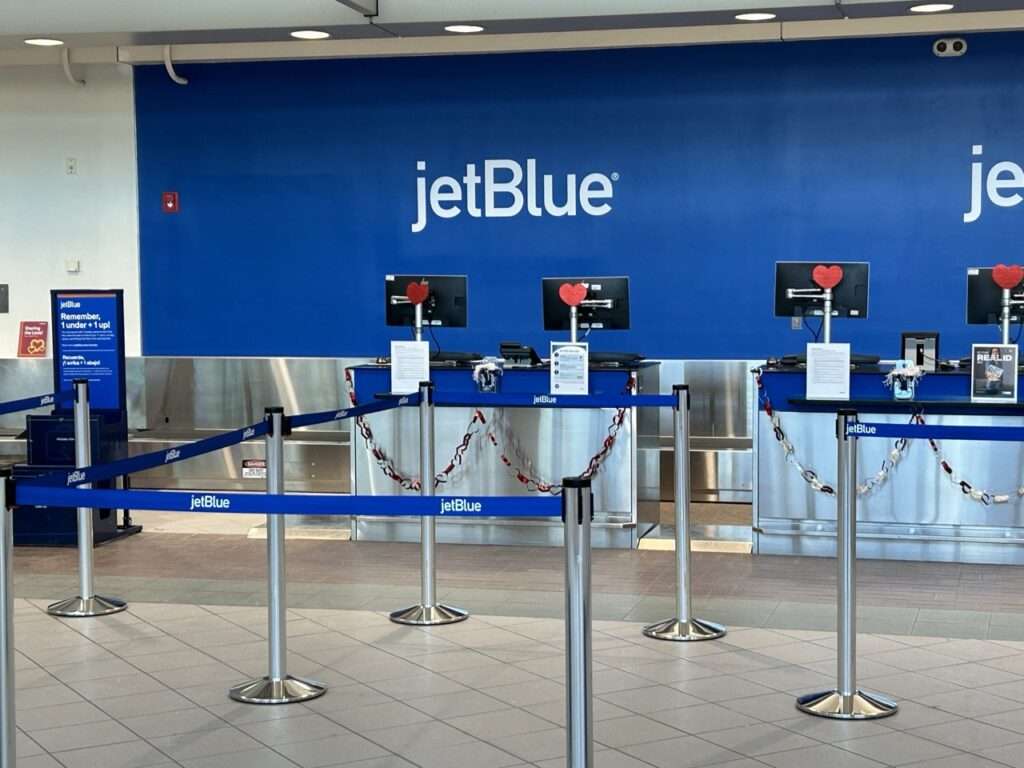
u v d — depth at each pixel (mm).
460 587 7078
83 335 8539
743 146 10016
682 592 5965
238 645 5895
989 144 9664
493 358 8812
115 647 5875
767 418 7898
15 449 10492
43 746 4586
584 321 8570
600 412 8164
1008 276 7617
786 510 7883
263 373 10812
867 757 4371
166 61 10398
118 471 4656
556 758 4414
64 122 10977
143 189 10914
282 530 5172
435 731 4699
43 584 7180
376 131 10555
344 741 4605
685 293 10195
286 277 10773
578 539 3494
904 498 7695
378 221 10609
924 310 9859
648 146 10156
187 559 7914
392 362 8172
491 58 10328
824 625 6160
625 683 5227
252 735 4680
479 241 10477
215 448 5145
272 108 10680
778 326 10086
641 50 10086
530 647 5805
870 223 9883
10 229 11117
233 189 10789
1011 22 9203
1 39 8805
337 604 6680
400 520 8492
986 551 7598
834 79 9836
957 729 4645
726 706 4930
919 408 7570
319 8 8359
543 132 10305
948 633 5992
